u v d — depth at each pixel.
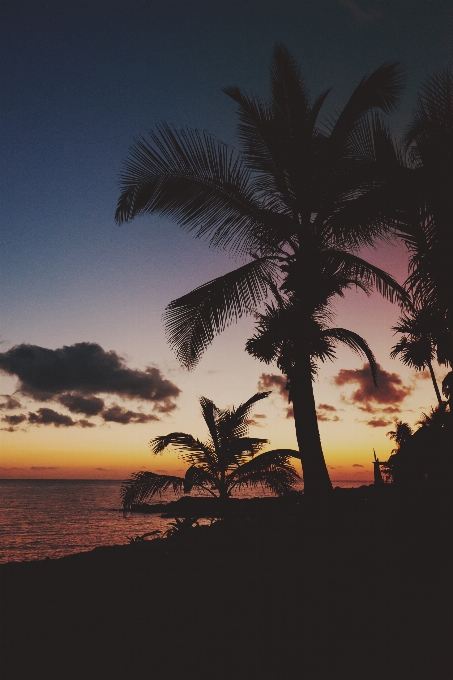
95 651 4.11
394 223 6.34
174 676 3.65
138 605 5.25
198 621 4.75
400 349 17.72
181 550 7.72
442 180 5.52
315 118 10.46
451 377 7.17
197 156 9.45
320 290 9.40
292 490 10.77
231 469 11.27
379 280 9.61
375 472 9.22
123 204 9.53
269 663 3.83
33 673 3.72
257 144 10.09
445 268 5.60
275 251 10.09
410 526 6.87
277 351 9.45
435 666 3.62
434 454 7.72
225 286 9.56
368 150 7.00
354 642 4.14
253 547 7.58
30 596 5.64
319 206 9.66
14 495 161.88
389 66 9.88
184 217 9.85
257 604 5.15
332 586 5.57
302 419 9.32
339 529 8.18
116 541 39.94
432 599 4.96
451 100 5.43
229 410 11.69
